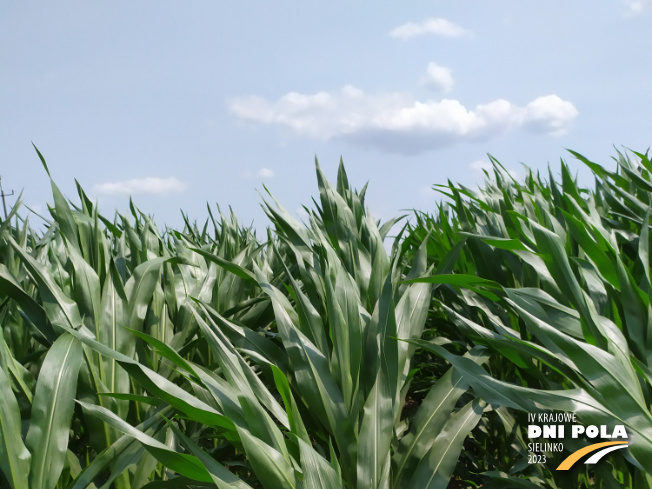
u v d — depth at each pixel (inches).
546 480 64.7
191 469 39.6
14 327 77.7
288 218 76.1
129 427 40.4
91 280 63.2
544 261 61.5
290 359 56.9
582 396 48.5
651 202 84.0
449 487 90.1
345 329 58.9
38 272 61.4
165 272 84.3
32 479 42.8
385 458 50.4
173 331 79.9
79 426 65.6
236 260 99.8
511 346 61.0
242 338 65.1
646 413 45.3
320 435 58.2
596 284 65.5
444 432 54.1
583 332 55.0
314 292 72.7
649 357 54.7
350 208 91.9
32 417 45.1
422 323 68.7
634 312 57.6
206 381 47.3
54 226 93.4
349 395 56.6
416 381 101.4
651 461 43.1
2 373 43.7
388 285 65.1
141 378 41.6
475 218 107.7
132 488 52.4
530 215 92.2
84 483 45.0
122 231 95.4
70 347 50.3
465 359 57.2
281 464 40.7
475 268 91.0
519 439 67.4
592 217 81.0
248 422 43.3
